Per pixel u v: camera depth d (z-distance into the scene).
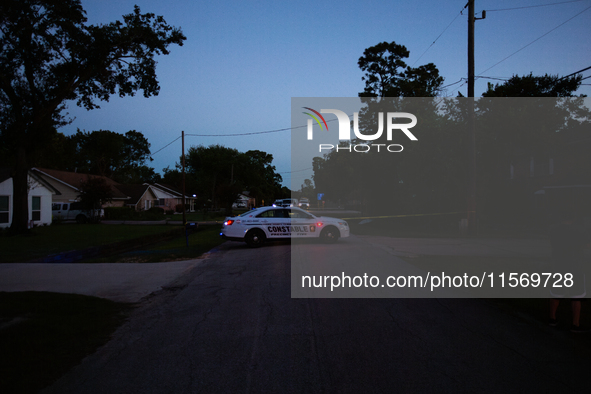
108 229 27.34
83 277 9.47
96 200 35.00
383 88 33.16
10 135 21.39
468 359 4.34
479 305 6.53
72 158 69.62
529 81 24.77
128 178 78.06
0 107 21.09
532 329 5.32
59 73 21.42
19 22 19.70
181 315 6.20
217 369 4.14
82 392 3.65
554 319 5.32
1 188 24.77
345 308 6.42
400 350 4.62
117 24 21.52
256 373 4.04
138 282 8.85
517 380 3.82
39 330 5.37
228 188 49.09
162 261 12.09
